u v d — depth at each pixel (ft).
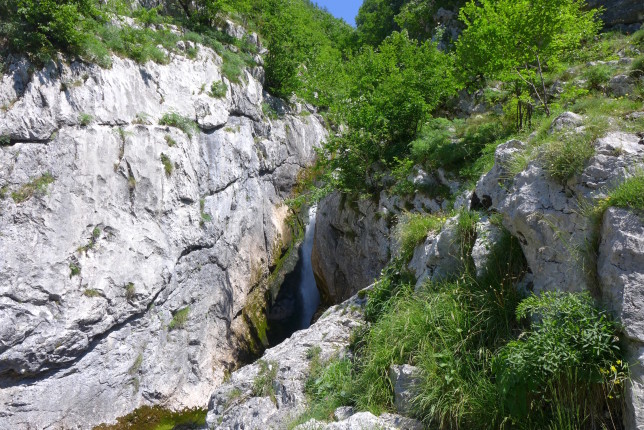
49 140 32.96
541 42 27.53
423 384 12.01
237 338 45.37
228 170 48.55
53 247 31.58
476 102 42.50
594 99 21.63
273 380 16.61
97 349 33.37
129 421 33.88
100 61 37.24
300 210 65.77
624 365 8.79
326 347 17.56
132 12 47.78
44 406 30.53
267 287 53.72
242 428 15.38
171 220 39.78
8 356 28.94
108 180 35.45
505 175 14.83
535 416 9.86
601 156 11.65
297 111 72.95
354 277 38.37
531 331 11.05
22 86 32.65
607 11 42.78
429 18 58.08
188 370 38.96
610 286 9.76
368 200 36.76
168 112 42.57
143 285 35.99
